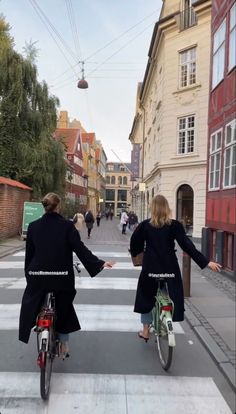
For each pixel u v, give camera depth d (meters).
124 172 128.25
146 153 41.03
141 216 45.38
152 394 4.32
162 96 26.66
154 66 31.56
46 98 27.64
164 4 26.64
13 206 22.47
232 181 12.02
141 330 6.27
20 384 4.48
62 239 4.42
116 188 128.00
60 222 4.48
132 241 5.31
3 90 26.08
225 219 12.37
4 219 20.80
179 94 25.00
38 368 4.93
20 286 9.77
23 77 26.45
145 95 40.25
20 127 26.72
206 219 15.04
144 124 43.53
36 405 4.03
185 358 5.40
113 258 15.33
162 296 5.13
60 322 4.63
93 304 8.16
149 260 5.12
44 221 4.50
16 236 23.02
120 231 35.97
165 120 25.84
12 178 26.31
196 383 4.61
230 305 8.16
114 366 5.04
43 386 4.05
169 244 5.12
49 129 27.78
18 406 4.01
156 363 5.17
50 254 4.38
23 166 26.20
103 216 97.38
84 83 22.42
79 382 4.56
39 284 4.37
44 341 4.09
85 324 6.80
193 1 24.45
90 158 85.56
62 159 28.42
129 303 8.28
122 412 3.93
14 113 26.03
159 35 26.53
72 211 41.31
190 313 7.52
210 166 14.77
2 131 26.17
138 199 50.69
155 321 5.33
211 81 15.00
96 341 5.98
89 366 5.02
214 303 8.34
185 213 25.11
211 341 5.94
